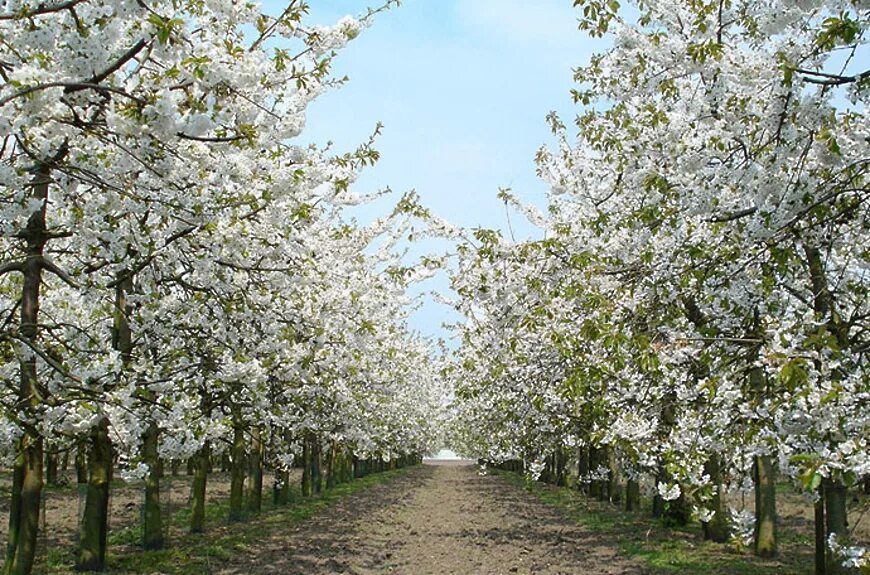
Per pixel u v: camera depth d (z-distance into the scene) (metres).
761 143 6.93
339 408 19.69
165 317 10.51
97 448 11.93
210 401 12.62
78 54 5.52
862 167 6.29
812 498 6.84
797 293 8.50
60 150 7.05
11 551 9.98
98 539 11.90
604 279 10.05
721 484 13.31
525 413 18.06
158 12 6.17
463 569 13.61
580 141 13.35
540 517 22.20
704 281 7.93
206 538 16.02
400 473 51.72
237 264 9.74
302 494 28.34
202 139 6.16
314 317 12.25
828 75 5.85
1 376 9.00
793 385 5.33
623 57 8.73
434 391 52.03
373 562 14.32
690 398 8.05
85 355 8.95
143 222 8.84
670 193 8.01
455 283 13.84
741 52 7.04
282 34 7.88
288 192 8.77
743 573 11.50
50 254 10.80
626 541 15.88
